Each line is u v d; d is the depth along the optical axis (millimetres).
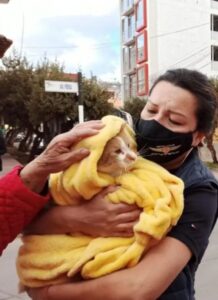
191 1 44688
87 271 1488
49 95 23938
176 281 1587
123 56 50375
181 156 1694
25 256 1597
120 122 1581
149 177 1543
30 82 27375
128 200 1503
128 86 49031
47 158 1549
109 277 1477
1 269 5715
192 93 1632
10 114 29219
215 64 46031
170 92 1639
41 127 27641
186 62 44594
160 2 43500
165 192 1520
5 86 28484
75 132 1533
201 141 1742
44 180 1596
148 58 43406
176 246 1546
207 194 1661
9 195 1572
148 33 43531
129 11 48125
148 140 1656
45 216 1604
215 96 1698
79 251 1518
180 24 44312
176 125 1634
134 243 1492
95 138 1507
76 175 1510
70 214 1551
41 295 1563
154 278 1479
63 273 1521
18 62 28469
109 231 1510
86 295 1485
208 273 5766
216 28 46156
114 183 1540
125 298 1455
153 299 1485
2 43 1926
